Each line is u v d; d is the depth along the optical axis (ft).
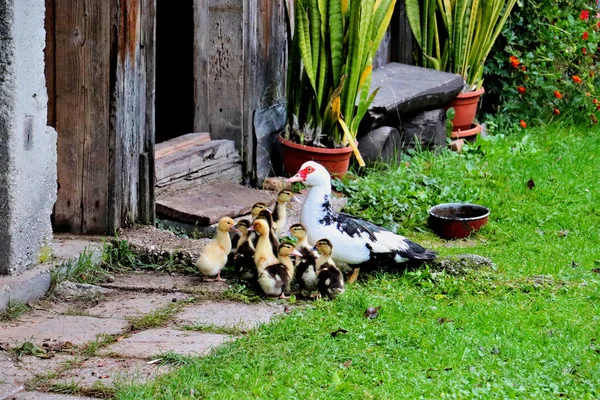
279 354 28.14
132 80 38.09
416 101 52.75
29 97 32.83
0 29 31.65
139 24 38.11
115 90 37.19
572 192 50.26
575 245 42.11
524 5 66.18
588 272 38.04
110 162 37.68
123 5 36.99
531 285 35.96
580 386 26.91
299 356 28.22
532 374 27.58
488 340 29.89
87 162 37.86
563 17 67.05
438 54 59.77
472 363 28.19
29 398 25.30
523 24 66.33
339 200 45.03
